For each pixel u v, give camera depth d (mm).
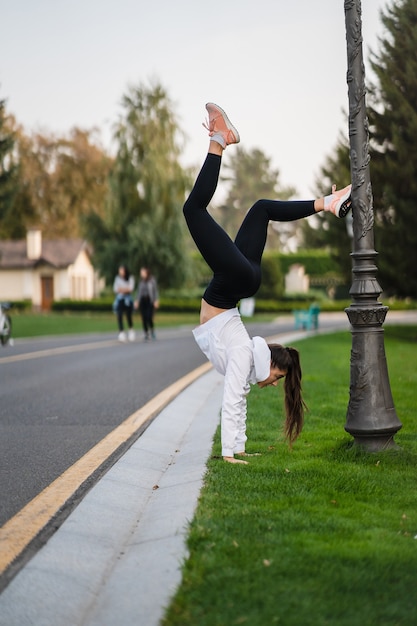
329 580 3551
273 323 36656
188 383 12016
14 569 3920
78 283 67312
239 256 5852
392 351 17250
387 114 21078
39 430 8281
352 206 6430
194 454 6641
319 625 3129
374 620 3182
